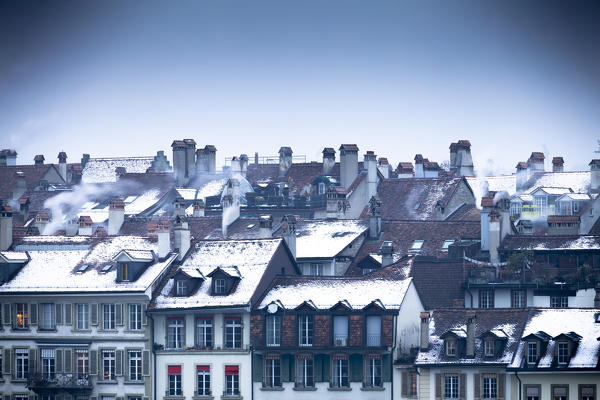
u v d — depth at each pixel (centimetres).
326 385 15675
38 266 16875
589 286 16525
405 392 15438
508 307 16338
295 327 15750
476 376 15000
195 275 16225
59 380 16388
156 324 16225
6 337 16638
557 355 14800
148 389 16162
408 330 15712
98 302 16375
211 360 16000
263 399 15825
